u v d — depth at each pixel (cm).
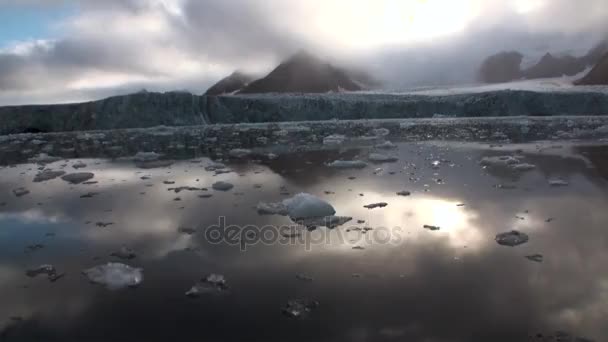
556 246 500
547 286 403
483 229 566
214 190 828
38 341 333
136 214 670
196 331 342
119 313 373
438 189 791
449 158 1157
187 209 691
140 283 430
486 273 434
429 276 430
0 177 1030
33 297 405
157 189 848
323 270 450
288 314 364
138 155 1271
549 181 815
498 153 1224
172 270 459
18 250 529
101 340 333
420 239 534
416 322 348
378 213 647
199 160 1224
